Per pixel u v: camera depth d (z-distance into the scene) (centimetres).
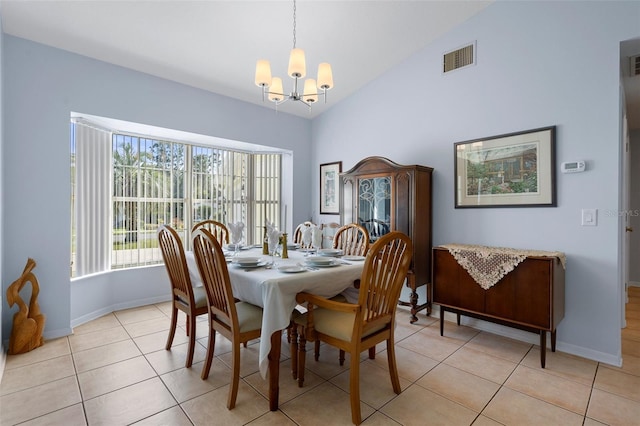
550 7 250
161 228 229
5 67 239
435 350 246
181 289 230
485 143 285
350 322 175
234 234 241
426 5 272
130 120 304
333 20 274
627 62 244
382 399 182
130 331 276
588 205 235
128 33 261
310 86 242
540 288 220
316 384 198
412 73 339
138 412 168
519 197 266
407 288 344
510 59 271
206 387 192
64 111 267
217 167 414
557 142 248
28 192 250
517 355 238
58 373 206
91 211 306
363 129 390
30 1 217
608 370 216
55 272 262
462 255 259
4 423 159
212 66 318
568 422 163
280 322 168
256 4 247
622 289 283
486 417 167
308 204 460
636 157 439
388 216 319
